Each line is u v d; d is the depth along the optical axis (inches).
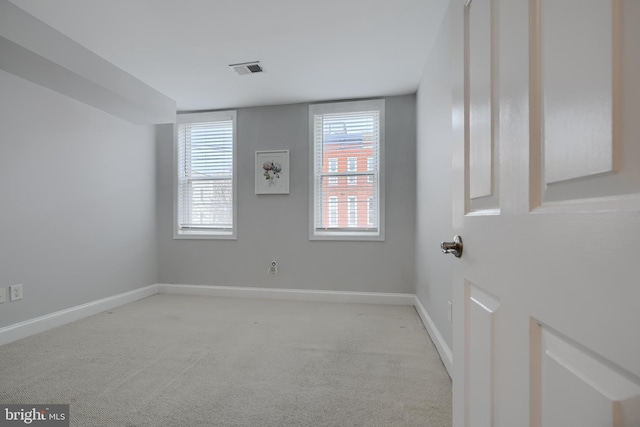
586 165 16.3
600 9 15.5
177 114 147.2
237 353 81.6
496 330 26.3
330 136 135.9
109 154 123.4
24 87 93.2
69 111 107.3
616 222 14.3
